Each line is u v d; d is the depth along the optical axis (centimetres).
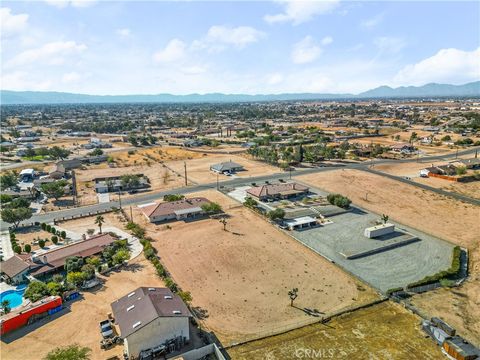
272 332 5169
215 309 5753
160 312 4791
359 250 7762
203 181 13950
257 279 6669
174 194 12175
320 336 5062
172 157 18612
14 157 18962
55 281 6384
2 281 6750
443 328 4997
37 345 4897
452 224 9219
